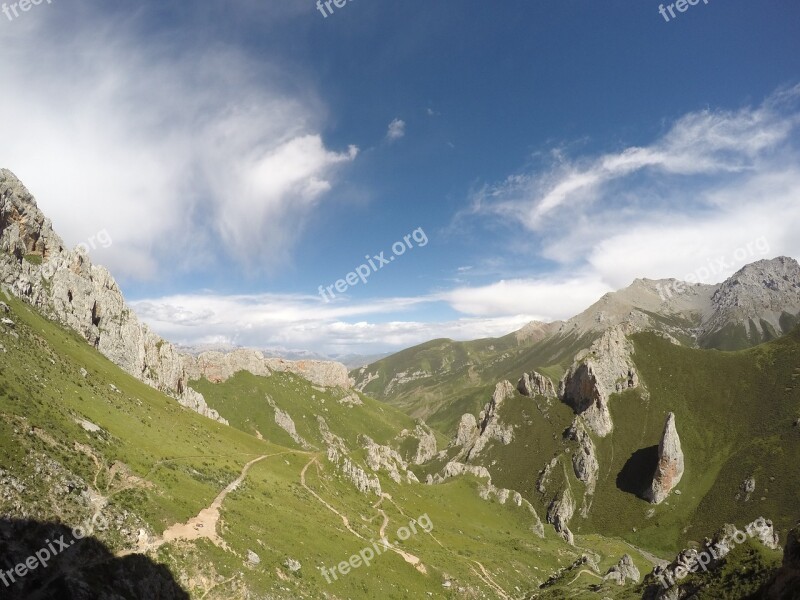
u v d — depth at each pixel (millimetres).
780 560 67688
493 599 117188
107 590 55906
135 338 182375
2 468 59156
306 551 92062
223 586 69750
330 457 167250
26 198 150250
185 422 140375
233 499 97125
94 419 92188
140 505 73875
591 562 167625
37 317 130500
